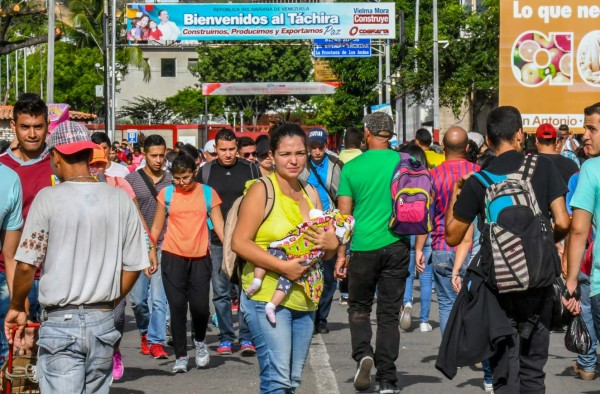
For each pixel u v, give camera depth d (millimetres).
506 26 37375
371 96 92750
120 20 71625
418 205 12781
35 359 9945
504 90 37438
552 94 37281
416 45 70812
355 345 13164
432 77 67312
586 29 37156
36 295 11734
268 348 9703
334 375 14508
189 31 70562
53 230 8930
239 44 70750
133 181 16453
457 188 10820
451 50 66812
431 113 71125
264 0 147500
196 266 15109
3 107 57719
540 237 9742
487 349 9992
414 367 15156
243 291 9898
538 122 37406
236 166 17484
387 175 13000
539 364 10242
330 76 102750
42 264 9016
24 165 12008
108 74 68688
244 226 9695
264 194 9758
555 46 37219
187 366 15406
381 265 13070
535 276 9641
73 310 8938
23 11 46000
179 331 15031
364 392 13406
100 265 9000
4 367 9930
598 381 14297
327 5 70750
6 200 10688
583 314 14273
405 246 13102
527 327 10023
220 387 13914
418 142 22266
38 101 11992
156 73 162875
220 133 17359
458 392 13344
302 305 9766
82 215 8969
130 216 9203
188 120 139750
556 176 10273
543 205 10242
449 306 14617
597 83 37156
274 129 9930
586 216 10695
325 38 70875
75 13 97875
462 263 13828
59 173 9258
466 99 69562
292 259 9594
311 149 17328
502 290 9695
